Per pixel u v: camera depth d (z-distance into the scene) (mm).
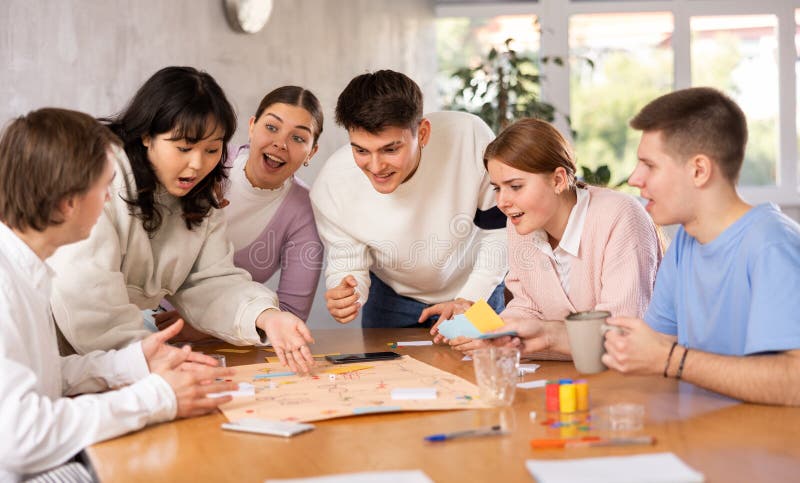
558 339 1915
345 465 1222
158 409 1471
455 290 2807
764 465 1154
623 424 1369
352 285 2297
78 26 3455
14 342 1410
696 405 1489
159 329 2510
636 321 1521
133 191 1946
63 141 1436
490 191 2678
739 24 5934
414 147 2355
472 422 1435
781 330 1461
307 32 4688
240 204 2754
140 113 1913
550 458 1216
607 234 2027
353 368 1953
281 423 1442
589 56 5973
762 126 6000
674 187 1595
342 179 2611
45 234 1486
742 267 1571
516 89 5289
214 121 1916
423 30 5730
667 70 5949
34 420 1344
